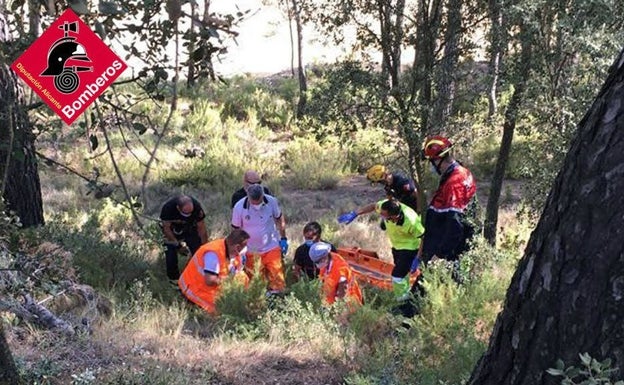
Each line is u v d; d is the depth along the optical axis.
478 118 9.39
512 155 15.62
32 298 5.12
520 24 7.86
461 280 5.91
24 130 2.66
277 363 5.06
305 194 15.77
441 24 9.16
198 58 2.14
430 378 4.28
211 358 5.04
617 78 2.32
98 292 6.24
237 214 7.37
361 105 9.30
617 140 2.29
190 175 15.64
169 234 7.50
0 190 2.27
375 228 11.81
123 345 5.07
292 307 5.98
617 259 2.27
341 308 6.08
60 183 14.00
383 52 9.45
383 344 4.98
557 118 7.62
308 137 18.12
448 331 4.95
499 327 2.71
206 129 18.81
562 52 7.54
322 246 6.87
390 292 7.40
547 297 2.45
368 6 9.14
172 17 1.99
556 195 2.47
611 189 2.28
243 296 6.27
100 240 8.29
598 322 2.32
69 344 4.93
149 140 16.36
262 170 17.05
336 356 5.16
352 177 17.16
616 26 7.23
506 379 2.65
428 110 9.00
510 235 9.44
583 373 2.18
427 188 13.04
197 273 6.73
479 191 14.95
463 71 9.20
